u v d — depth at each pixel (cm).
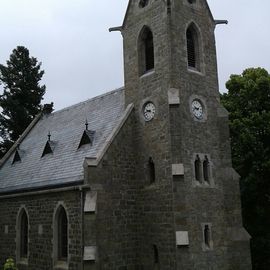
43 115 4534
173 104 2652
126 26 3147
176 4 2866
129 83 3045
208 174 2773
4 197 3553
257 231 4069
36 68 5503
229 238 2756
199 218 2627
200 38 2981
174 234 2519
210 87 2947
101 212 2583
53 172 3147
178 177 2558
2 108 5256
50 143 3538
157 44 2862
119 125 2831
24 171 3644
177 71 2745
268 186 4069
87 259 2450
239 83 4231
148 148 2795
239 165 4100
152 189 2716
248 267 2734
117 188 2709
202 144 2781
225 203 2802
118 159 2764
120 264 2628
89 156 2880
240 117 4106
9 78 5356
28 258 3184
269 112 3947
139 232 2759
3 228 3584
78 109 3800
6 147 5259
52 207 2953
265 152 3947
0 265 3544
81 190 2619
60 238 2902
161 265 2577
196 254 2553
